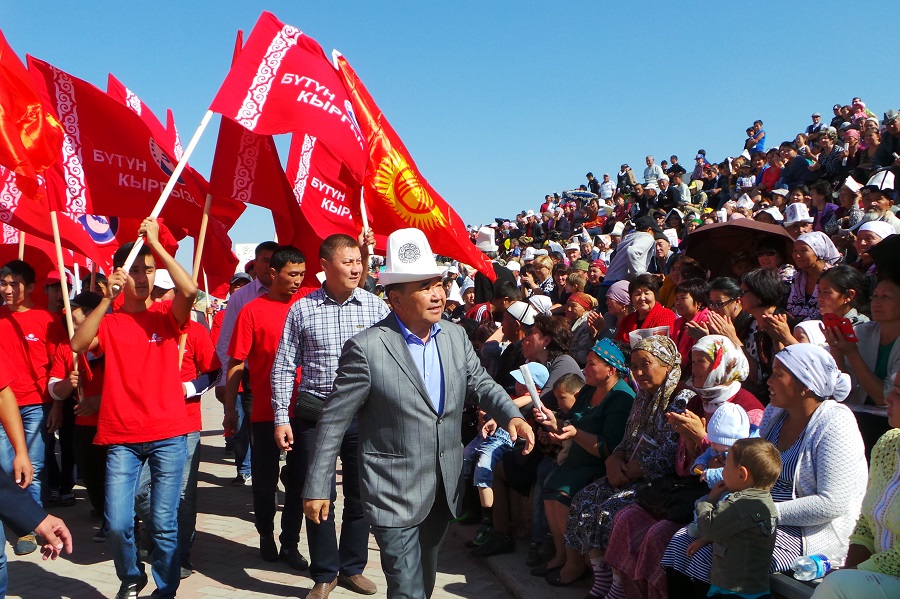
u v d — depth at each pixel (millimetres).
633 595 4305
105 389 4680
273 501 5867
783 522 3654
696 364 4418
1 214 5969
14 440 4363
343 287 5145
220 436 11164
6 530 6230
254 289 6848
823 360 3748
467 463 6379
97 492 6211
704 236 7684
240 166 6250
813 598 3195
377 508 3666
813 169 13852
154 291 6348
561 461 5340
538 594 4957
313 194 6793
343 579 5227
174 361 4832
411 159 6375
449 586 5355
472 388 3996
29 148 5227
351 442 5145
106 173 6211
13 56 5223
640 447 4617
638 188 18547
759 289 5293
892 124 11961
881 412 4230
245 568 5707
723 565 3533
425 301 3707
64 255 7441
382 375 3664
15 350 6059
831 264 6168
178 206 6508
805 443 3730
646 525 4281
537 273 11664
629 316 7102
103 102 6152
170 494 4754
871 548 3414
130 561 4777
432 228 6352
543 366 6121
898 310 4422
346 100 6098
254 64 5730
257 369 5754
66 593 5242
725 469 3670
